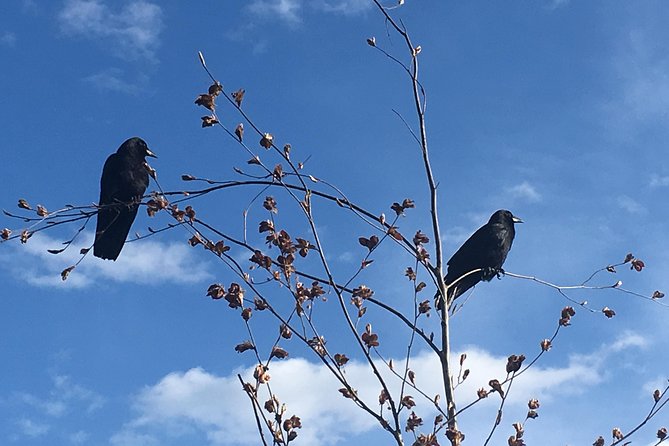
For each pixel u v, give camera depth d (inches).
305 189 198.7
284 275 184.4
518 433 182.5
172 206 198.2
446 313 204.5
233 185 210.4
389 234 203.9
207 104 192.9
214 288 176.1
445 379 195.3
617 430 193.0
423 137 214.1
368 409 176.2
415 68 215.9
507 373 186.2
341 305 181.9
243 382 161.9
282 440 158.4
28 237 218.5
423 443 176.1
